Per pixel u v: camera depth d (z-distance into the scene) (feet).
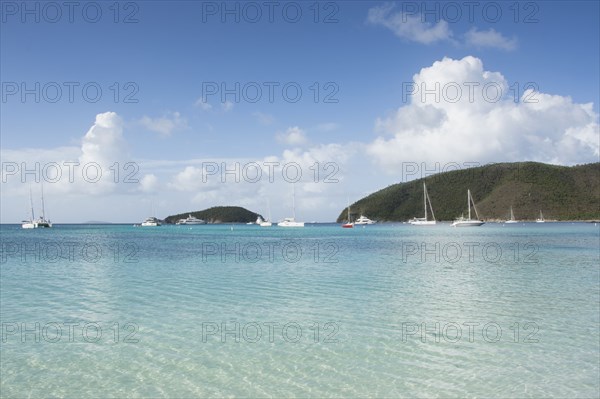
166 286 75.51
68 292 70.08
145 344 42.70
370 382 33.47
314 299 63.57
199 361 38.09
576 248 159.94
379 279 82.74
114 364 37.37
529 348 40.73
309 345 42.22
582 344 41.86
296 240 232.73
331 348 41.29
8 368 36.42
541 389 31.94
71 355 39.60
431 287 73.41
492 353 39.45
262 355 39.50
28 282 80.64
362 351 40.37
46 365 37.14
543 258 122.83
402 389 32.19
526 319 51.16
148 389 32.50
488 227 443.32
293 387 32.76
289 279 83.25
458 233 304.50
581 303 60.18
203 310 56.90
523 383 32.99
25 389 32.42
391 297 64.85
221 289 72.33
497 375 34.50
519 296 65.05
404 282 78.89
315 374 35.12
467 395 31.14
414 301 61.77
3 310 57.26
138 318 52.75
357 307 58.23
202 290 71.41
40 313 55.57
